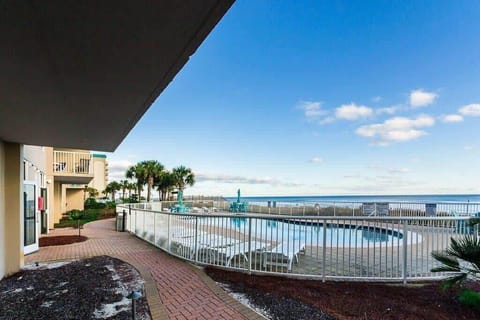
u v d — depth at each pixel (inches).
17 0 67.5
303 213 592.1
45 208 514.0
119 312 163.3
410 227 215.8
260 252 236.4
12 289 205.9
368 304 166.7
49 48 91.0
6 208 248.8
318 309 159.6
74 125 190.1
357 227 218.1
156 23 78.5
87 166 696.4
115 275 238.4
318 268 227.8
